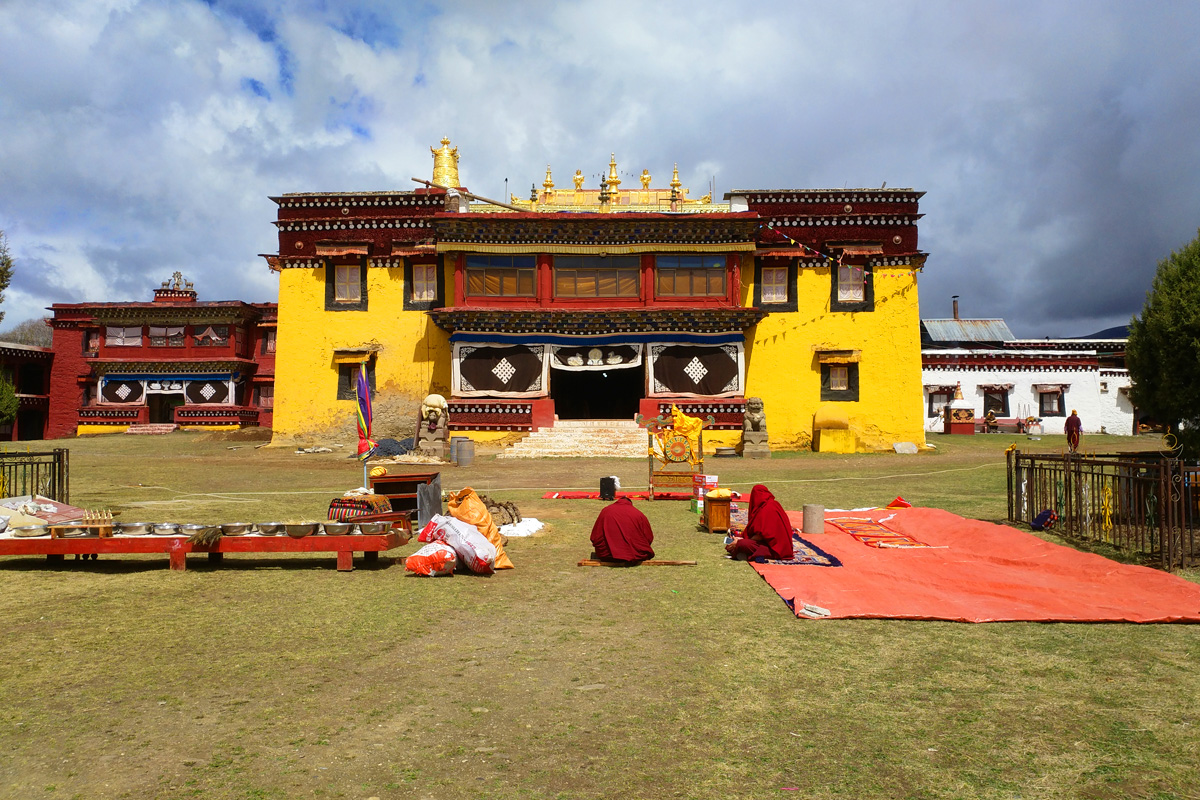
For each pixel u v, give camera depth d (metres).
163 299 48.84
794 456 27.27
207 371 46.41
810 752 4.08
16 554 8.70
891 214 30.48
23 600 7.38
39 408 47.47
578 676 5.28
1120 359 46.62
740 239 29.23
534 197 38.38
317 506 14.39
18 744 4.14
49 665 5.46
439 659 5.63
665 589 7.93
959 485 17.89
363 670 5.39
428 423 27.16
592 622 6.65
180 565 8.80
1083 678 5.20
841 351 29.89
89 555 9.41
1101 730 4.35
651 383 28.70
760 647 5.92
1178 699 4.82
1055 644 5.98
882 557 9.52
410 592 7.77
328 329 31.22
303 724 4.43
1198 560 8.96
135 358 46.84
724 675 5.29
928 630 6.40
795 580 8.12
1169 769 3.86
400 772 3.83
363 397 12.16
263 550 8.80
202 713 4.59
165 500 15.45
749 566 9.13
